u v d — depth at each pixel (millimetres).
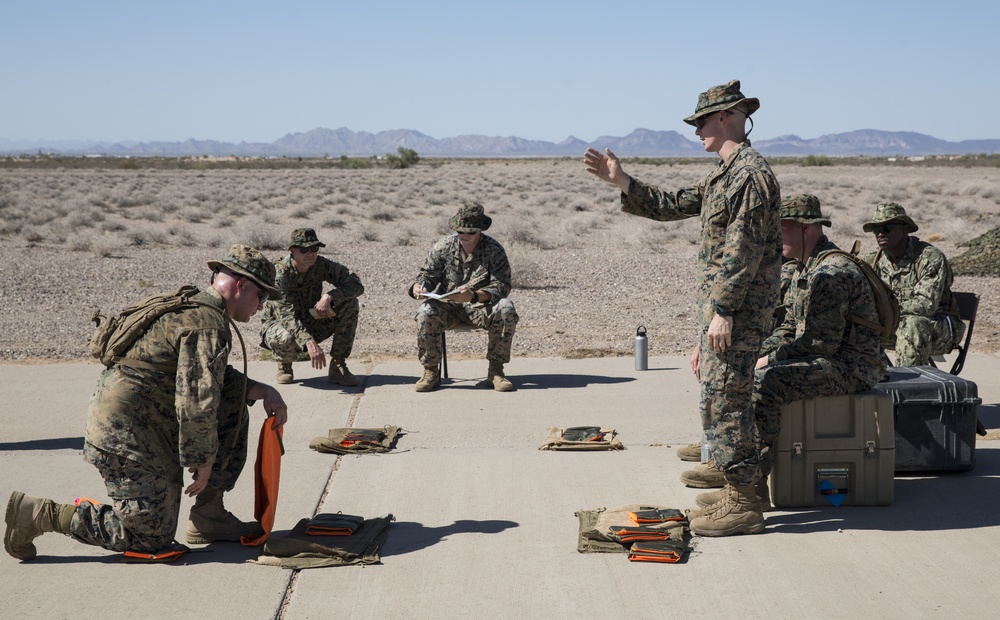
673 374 8594
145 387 4082
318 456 6086
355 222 31156
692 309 13227
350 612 3756
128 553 4258
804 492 4957
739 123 4469
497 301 8016
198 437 3982
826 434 4949
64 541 4586
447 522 4832
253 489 5473
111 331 4148
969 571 4082
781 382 4797
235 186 51688
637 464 5832
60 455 6086
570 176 66688
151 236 24234
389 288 15781
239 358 9727
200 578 4098
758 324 4410
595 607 3781
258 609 3779
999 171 66688
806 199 5121
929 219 30328
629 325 11875
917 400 5406
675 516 4668
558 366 9070
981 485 5320
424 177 65062
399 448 6262
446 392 7961
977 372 8477
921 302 6504
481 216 8102
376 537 4531
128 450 4086
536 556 4340
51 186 49469
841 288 4727
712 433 4516
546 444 6188
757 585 3977
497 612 3746
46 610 3773
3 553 4410
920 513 4855
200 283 16375
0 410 7305
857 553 4320
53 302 13953
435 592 3943
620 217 32344
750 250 4238
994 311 12328
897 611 3701
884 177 58844
